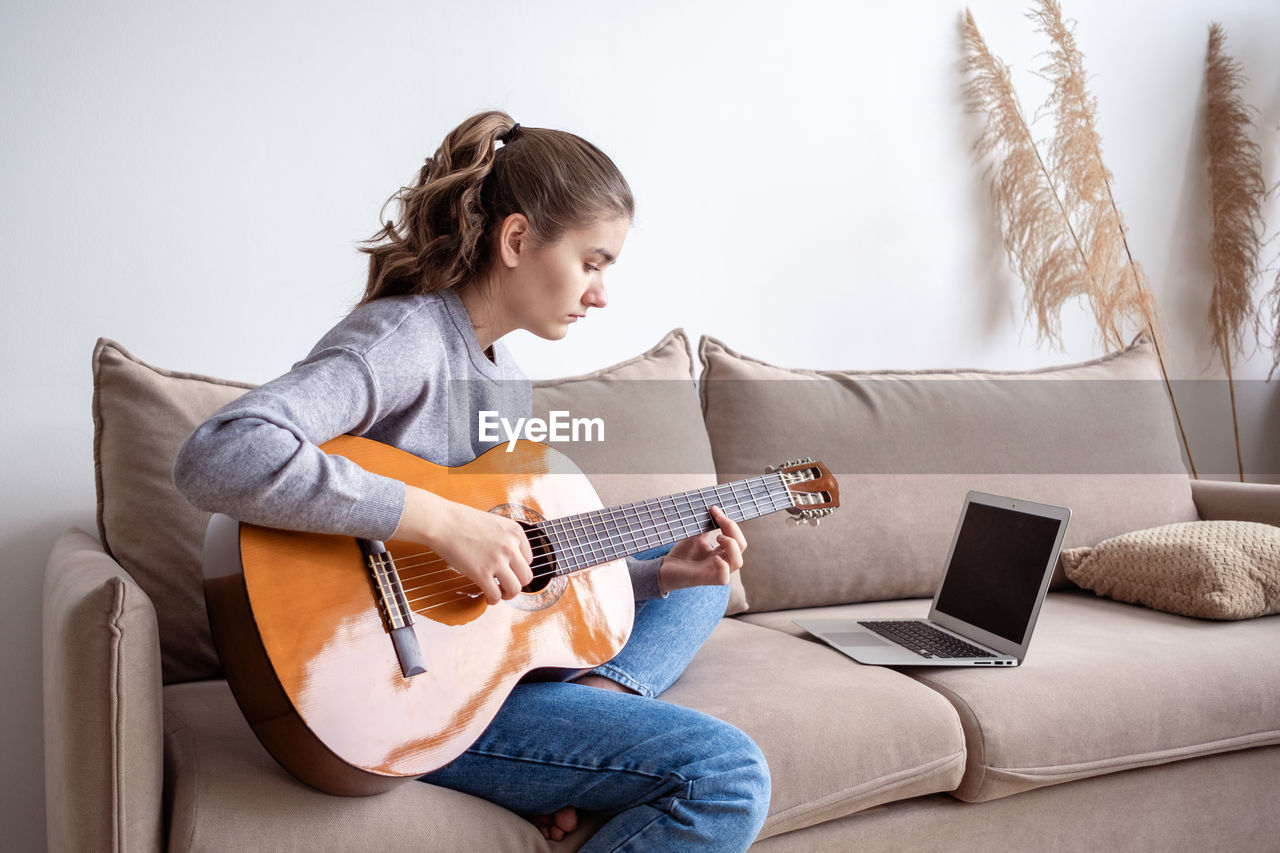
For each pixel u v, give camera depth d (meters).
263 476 0.93
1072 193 2.78
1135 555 1.92
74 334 1.78
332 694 0.97
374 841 0.99
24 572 1.75
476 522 1.08
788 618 1.86
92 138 1.78
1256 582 1.78
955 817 1.41
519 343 2.19
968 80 2.67
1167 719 1.50
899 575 1.98
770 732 1.27
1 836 1.73
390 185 2.05
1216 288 2.97
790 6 2.46
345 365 1.07
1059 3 2.78
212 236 1.89
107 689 0.90
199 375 1.55
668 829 1.07
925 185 2.64
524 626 1.18
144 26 1.82
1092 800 1.50
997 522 1.73
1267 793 1.64
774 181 2.46
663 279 2.34
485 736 1.14
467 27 2.11
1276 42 3.08
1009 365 2.78
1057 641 1.65
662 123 2.33
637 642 1.40
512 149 1.27
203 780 1.00
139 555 1.38
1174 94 2.96
